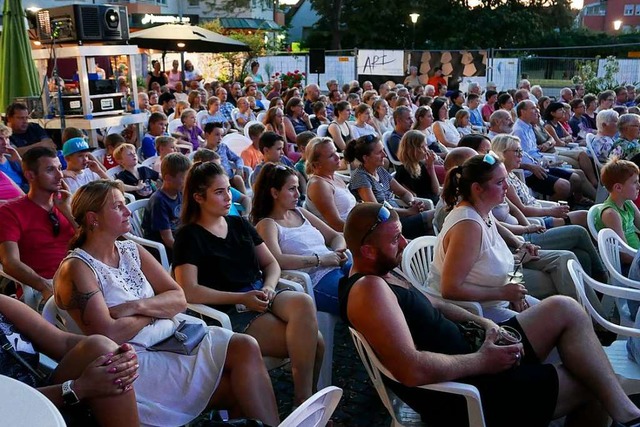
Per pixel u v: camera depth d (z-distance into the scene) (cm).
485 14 3356
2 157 485
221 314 296
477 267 293
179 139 792
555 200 691
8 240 335
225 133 869
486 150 509
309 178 456
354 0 3497
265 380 254
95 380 197
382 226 225
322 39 3606
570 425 242
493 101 1226
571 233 422
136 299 262
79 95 696
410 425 238
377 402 325
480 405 214
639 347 268
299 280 352
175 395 244
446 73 1625
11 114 571
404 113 707
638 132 645
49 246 349
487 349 228
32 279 330
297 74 1580
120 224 260
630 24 4766
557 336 244
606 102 1010
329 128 847
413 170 564
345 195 451
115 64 791
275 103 995
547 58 1606
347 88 1334
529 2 3528
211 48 1373
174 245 317
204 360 251
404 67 1645
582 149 796
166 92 1127
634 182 402
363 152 483
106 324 246
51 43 681
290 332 289
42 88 701
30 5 1766
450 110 1150
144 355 250
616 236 384
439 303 270
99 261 258
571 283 380
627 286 352
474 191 295
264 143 554
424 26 3406
